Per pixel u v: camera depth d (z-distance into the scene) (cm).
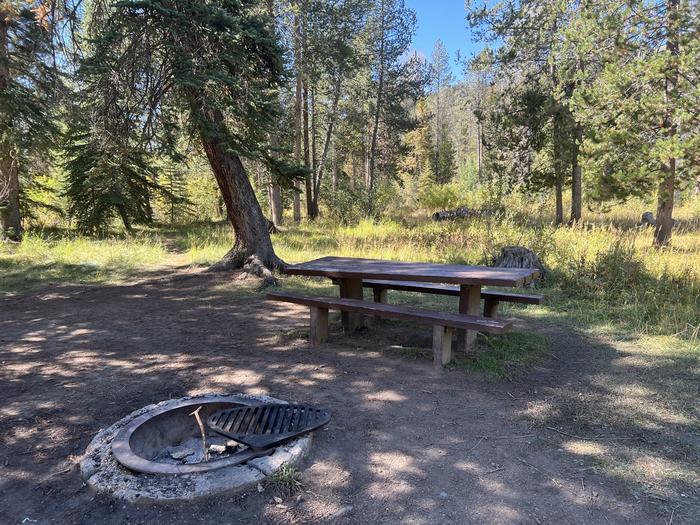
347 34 1872
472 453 287
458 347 467
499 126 1931
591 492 248
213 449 295
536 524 224
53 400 365
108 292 797
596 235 1021
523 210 2108
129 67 742
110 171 1516
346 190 2242
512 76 1841
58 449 294
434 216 2117
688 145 938
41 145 1298
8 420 332
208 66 759
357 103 2666
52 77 804
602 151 1093
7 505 240
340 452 287
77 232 1652
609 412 339
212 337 533
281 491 246
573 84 1605
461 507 237
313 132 2477
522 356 450
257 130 857
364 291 771
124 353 479
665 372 412
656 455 283
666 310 582
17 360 461
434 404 354
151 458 295
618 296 660
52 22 721
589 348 483
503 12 1750
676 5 1015
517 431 314
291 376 410
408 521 227
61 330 571
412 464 275
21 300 747
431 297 712
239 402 330
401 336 521
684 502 238
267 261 917
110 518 228
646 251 930
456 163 5772
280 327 568
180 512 230
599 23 1106
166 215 2344
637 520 226
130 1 694
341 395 370
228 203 916
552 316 603
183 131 877
